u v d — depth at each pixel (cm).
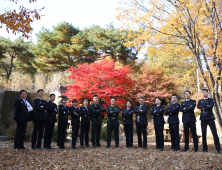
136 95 1742
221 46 895
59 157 501
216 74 850
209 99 610
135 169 411
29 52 2525
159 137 683
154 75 1858
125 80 1298
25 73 2714
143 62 2397
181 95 2264
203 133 609
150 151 629
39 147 626
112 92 1199
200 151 624
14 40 2480
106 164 448
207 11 875
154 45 924
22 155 500
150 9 834
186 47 978
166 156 523
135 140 1247
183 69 2148
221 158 478
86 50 2109
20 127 593
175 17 812
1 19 548
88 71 1226
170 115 673
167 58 2106
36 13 570
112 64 1280
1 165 403
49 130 651
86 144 746
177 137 652
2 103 1142
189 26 853
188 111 635
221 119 888
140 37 890
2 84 1473
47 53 2105
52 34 2247
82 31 2342
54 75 1800
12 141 817
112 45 2089
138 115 739
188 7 776
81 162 457
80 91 1239
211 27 878
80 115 747
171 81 1889
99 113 756
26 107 605
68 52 2100
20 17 557
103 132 1032
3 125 1080
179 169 399
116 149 681
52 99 661
